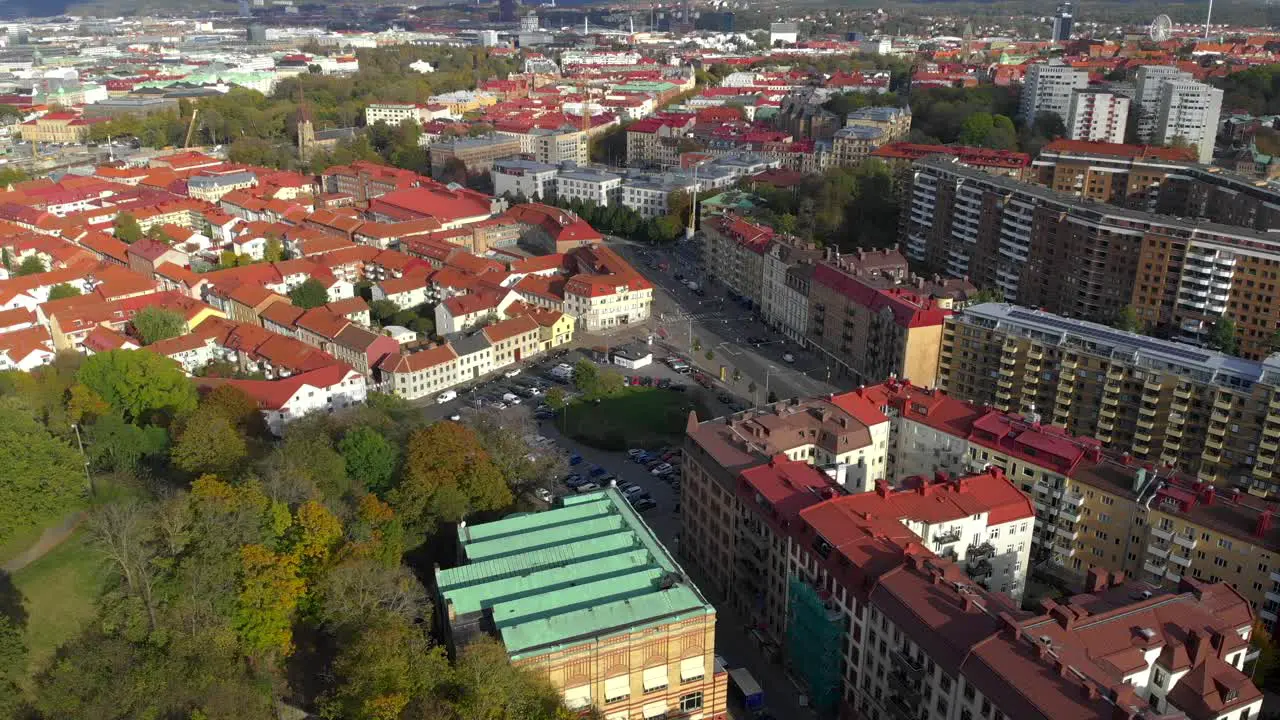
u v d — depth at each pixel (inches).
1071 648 6230.3
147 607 6279.5
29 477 6978.4
